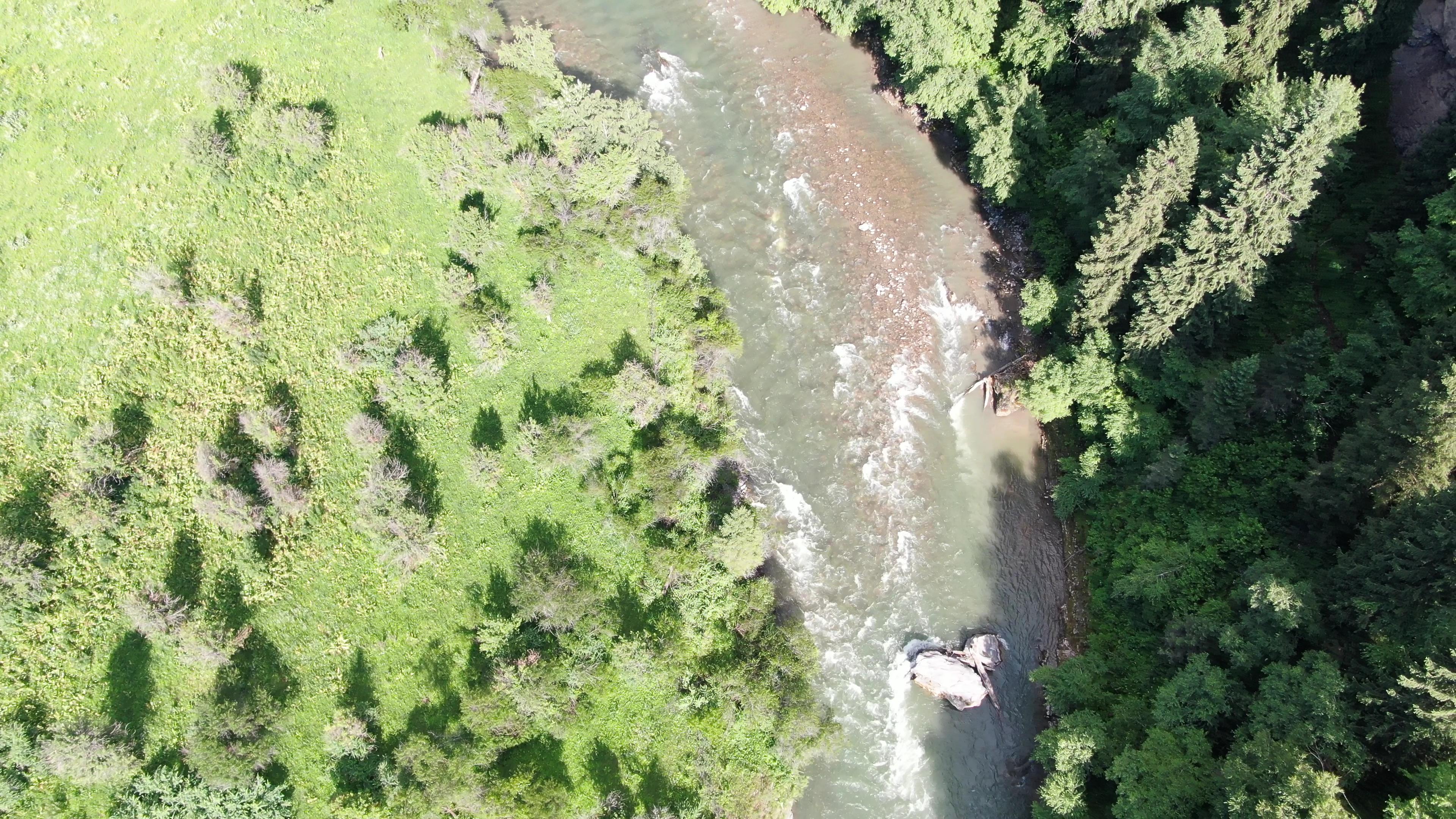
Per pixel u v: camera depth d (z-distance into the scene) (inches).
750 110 2687.0
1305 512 1800.0
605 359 2219.5
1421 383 1588.3
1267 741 1482.5
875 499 2215.8
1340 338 2053.4
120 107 2114.9
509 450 2073.1
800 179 2581.2
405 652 1841.8
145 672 1690.5
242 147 2158.0
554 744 1833.2
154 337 1914.4
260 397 1945.1
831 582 2129.7
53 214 1967.3
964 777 1966.0
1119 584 1927.9
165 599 1704.0
